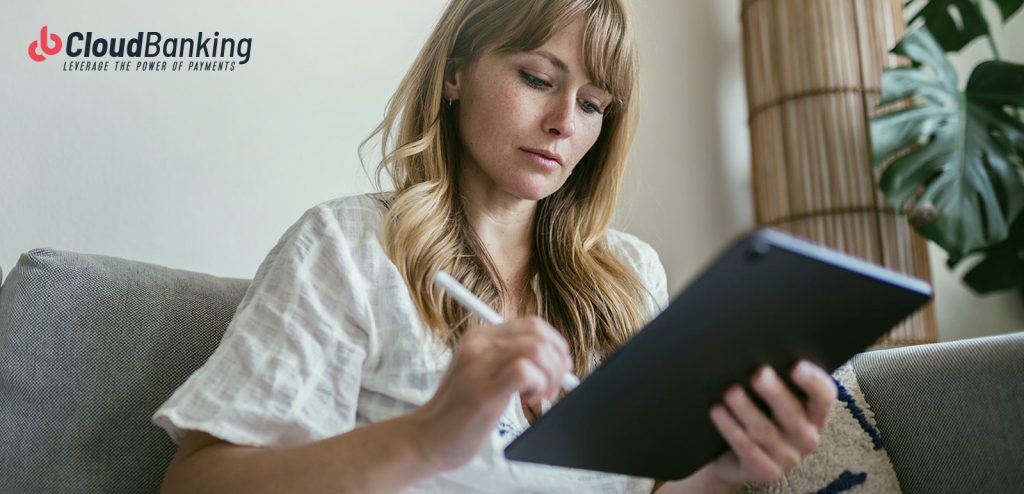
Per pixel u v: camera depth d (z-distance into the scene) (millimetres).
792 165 1932
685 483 925
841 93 1913
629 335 1095
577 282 1090
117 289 1022
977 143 1884
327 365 862
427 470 695
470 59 1033
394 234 966
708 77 2127
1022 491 929
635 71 1084
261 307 874
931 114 1885
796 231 1913
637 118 1118
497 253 1085
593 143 1069
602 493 939
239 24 1621
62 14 1513
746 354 638
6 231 1422
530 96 997
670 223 2016
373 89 1703
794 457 690
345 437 723
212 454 779
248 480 732
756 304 585
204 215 1548
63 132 1478
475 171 1062
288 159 1618
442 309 962
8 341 950
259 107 1611
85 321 987
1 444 920
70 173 1471
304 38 1663
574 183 1131
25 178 1444
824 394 666
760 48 2027
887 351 1068
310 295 880
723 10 2176
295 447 744
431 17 1770
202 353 1043
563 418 630
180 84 1564
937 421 994
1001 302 2250
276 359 836
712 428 714
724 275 552
